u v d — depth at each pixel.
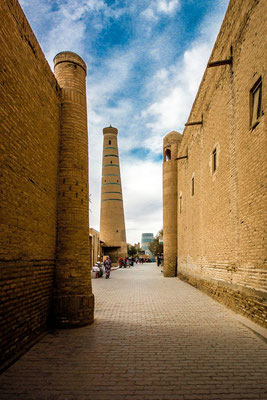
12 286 4.17
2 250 3.88
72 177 6.46
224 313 7.20
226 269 8.23
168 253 18.94
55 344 4.81
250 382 3.44
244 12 7.00
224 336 5.27
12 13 4.24
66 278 6.01
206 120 11.04
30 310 4.83
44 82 5.68
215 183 9.65
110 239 40.66
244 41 7.01
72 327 5.79
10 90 4.17
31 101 4.99
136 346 4.72
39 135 5.36
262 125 5.92
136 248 74.12
